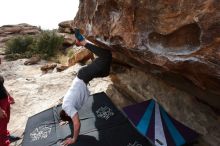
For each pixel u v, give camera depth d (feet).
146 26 9.22
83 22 13.83
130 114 13.96
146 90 16.37
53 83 30.45
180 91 14.20
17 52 55.11
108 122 15.03
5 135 16.97
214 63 7.37
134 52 10.41
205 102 12.68
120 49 11.67
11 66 44.80
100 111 16.12
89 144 13.50
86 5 13.14
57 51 52.80
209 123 12.80
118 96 18.80
